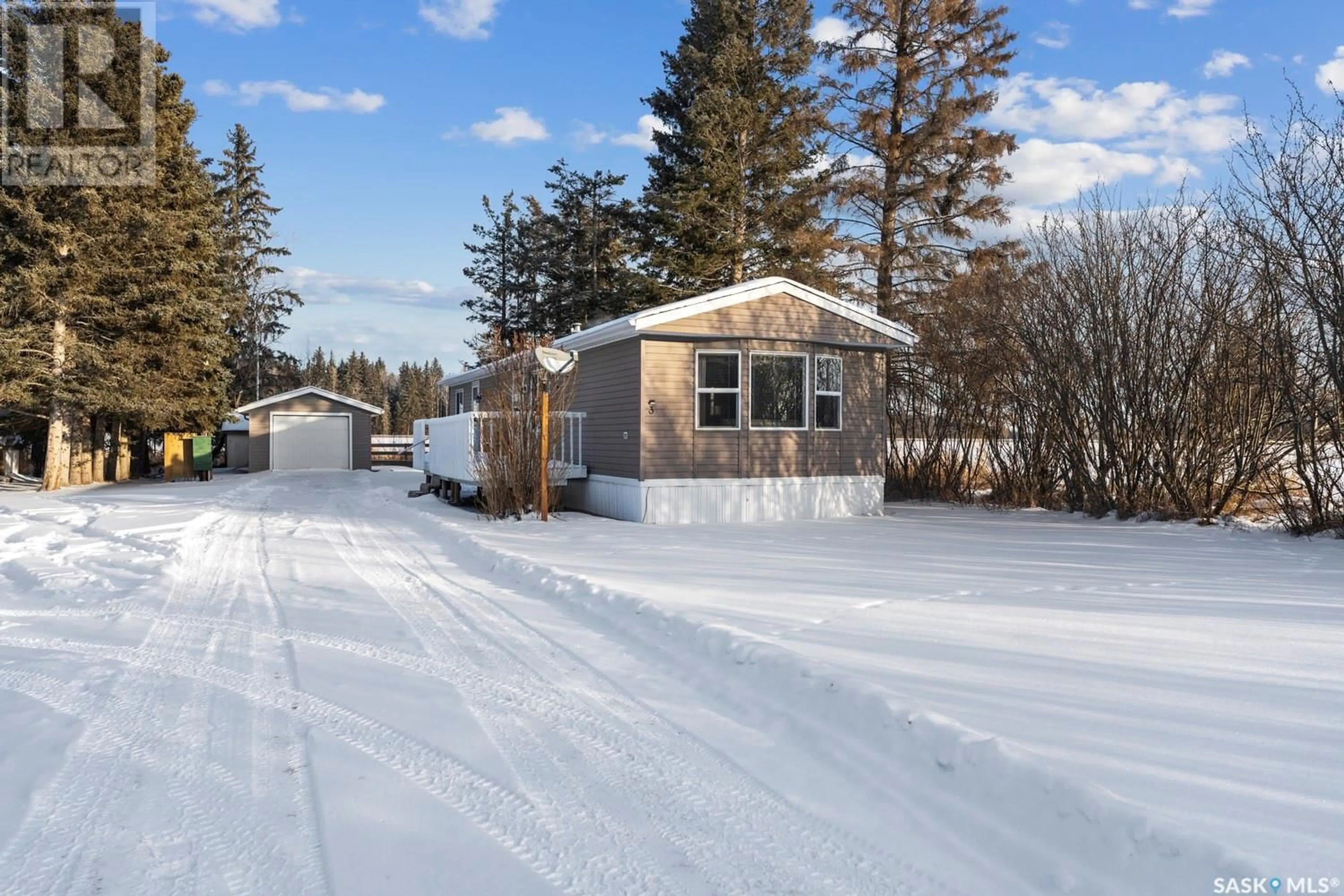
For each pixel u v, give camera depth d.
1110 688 4.37
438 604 7.20
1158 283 13.52
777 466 14.50
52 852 2.98
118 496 18.47
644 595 6.81
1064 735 3.70
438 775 3.67
